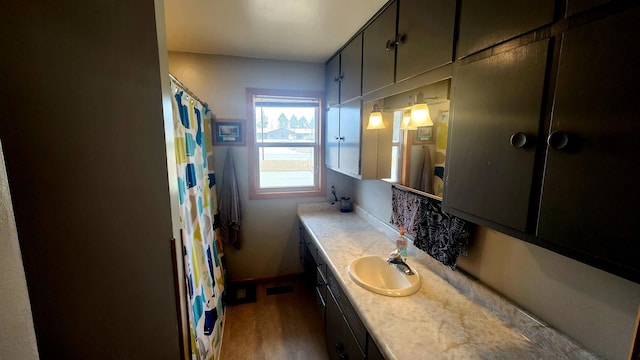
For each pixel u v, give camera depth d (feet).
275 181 9.98
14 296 1.66
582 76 1.98
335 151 8.31
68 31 2.86
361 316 4.00
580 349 2.98
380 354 3.51
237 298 9.09
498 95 2.73
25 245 3.05
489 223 2.93
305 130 9.96
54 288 3.19
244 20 5.97
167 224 3.33
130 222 3.24
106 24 2.92
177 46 7.80
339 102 7.87
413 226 5.59
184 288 3.73
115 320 3.39
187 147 5.32
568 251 2.18
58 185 3.04
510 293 3.86
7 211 1.61
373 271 5.74
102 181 3.12
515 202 2.60
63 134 2.98
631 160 1.74
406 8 4.43
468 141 3.18
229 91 8.86
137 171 3.17
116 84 3.01
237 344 7.16
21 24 2.77
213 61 8.61
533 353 3.22
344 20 5.88
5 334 1.60
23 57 2.81
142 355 3.53
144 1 2.95
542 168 2.33
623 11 1.73
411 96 5.11
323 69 9.45
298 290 9.62
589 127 1.96
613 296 2.71
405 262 5.46
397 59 4.75
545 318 3.38
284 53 8.34
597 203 1.94
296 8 5.40
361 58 6.29
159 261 3.38
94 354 3.40
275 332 7.61
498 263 4.02
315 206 9.96
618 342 2.69
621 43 1.75
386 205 7.38
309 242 8.00
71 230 3.13
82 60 2.92
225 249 9.59
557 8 2.15
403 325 3.72
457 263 4.83
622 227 1.81
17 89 2.84
